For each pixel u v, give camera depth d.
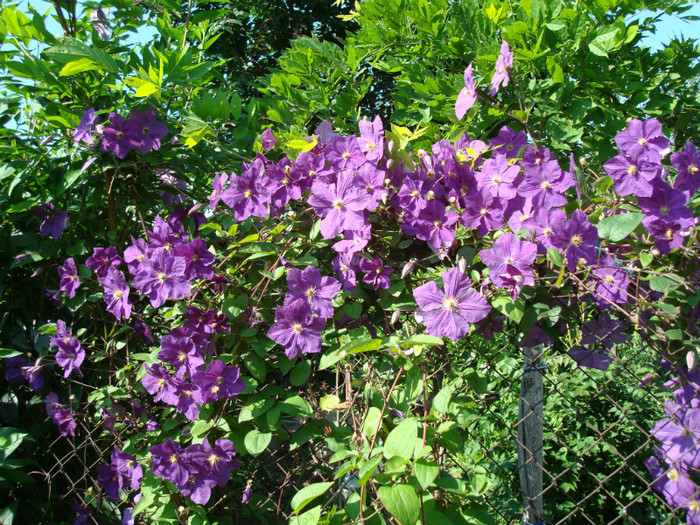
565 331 0.84
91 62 1.01
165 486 0.96
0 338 1.24
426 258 0.89
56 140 1.19
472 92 1.03
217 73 1.34
